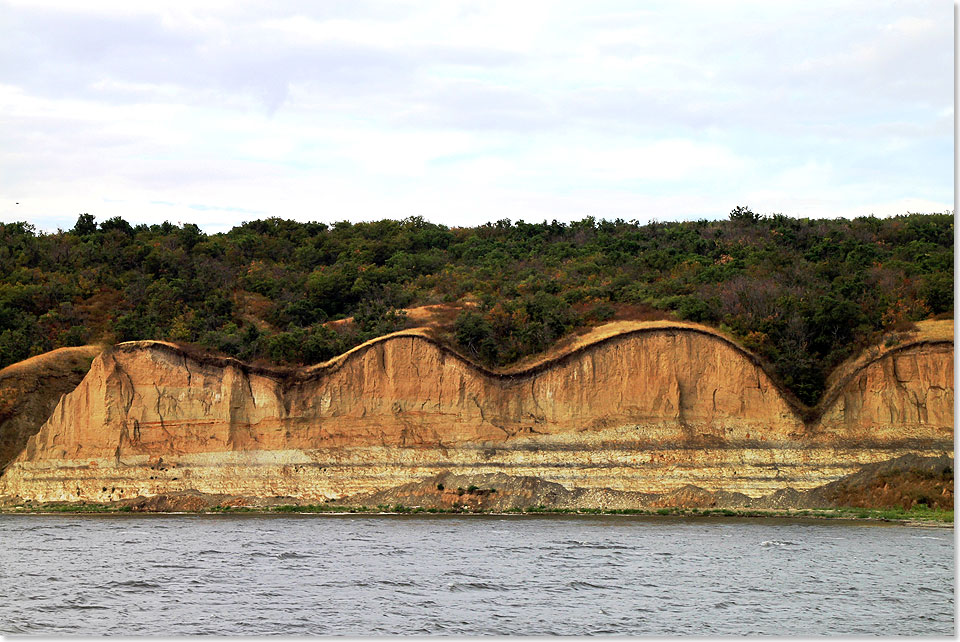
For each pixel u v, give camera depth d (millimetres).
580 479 67625
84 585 40250
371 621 33969
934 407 67875
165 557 46938
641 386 69312
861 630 32812
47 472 72438
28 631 32531
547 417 69625
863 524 58469
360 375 71250
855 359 70438
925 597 38094
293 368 72688
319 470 69938
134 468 71250
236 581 40938
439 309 83750
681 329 70000
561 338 73812
